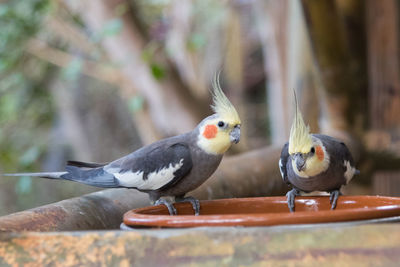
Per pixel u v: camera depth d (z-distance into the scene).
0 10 11.89
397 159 9.91
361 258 2.84
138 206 5.45
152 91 11.68
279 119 13.40
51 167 21.92
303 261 2.89
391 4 10.18
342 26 8.74
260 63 26.52
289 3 11.07
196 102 11.81
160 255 3.05
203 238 3.04
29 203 19.27
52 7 12.27
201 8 17.88
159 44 11.41
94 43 12.52
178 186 5.36
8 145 16.81
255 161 7.11
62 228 4.35
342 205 4.45
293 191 4.80
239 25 17.73
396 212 3.42
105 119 23.77
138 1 14.55
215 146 5.22
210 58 18.77
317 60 9.12
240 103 19.00
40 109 18.12
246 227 3.18
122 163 5.29
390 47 10.20
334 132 9.52
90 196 5.07
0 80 15.13
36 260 3.15
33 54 14.02
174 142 5.33
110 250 3.11
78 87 22.83
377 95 10.25
